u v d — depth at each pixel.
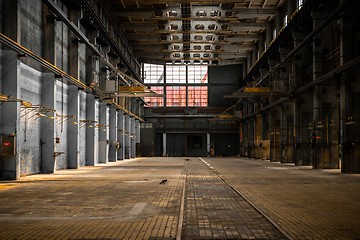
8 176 22.56
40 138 28.67
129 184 20.06
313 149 34.00
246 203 13.36
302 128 40.03
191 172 29.69
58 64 31.23
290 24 40.50
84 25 37.81
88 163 40.44
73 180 22.58
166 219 10.34
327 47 33.53
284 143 46.38
